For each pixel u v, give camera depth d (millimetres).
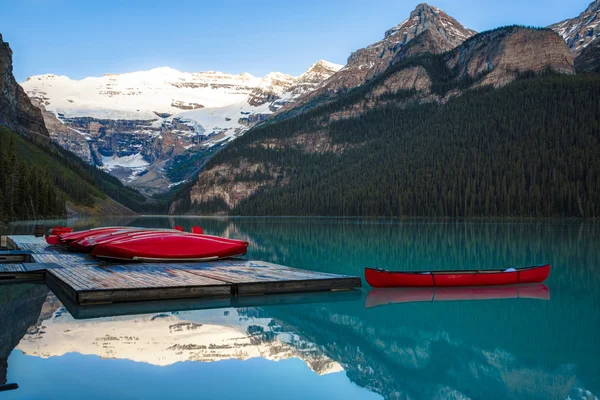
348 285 21406
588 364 11594
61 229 45844
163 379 9891
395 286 21516
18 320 15062
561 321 15656
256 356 11570
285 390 9453
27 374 10086
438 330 14523
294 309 17188
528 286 22312
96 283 19344
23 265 25531
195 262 27391
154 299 18516
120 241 27172
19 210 109500
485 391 9914
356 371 10648
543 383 10250
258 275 22047
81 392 9141
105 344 12344
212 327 14336
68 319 15219
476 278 21844
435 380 10289
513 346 12930
